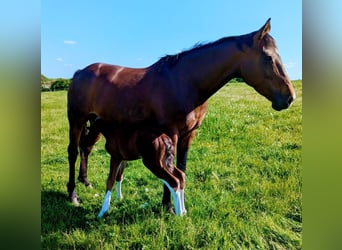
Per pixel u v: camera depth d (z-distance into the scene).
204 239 2.71
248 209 3.21
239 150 4.65
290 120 5.42
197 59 2.92
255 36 2.78
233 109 6.09
